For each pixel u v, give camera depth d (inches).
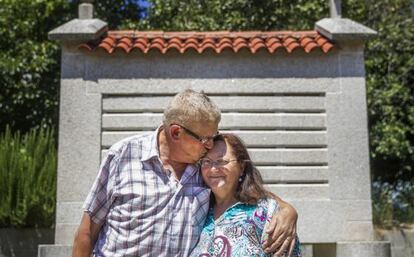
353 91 274.5
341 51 276.5
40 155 418.3
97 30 273.7
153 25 552.4
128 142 113.6
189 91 111.6
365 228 266.5
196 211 110.6
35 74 530.9
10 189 400.2
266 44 279.6
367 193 268.8
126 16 633.6
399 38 521.7
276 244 105.2
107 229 113.1
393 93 498.9
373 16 543.8
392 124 496.7
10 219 403.2
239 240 105.0
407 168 515.2
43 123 538.0
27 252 411.5
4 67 506.0
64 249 253.3
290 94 274.8
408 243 426.3
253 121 271.9
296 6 515.2
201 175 113.7
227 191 109.7
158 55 272.7
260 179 111.6
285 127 272.4
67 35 269.1
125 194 109.7
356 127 272.8
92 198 113.0
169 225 109.2
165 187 110.3
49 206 406.0
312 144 272.2
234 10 526.3
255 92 273.0
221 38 287.9
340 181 269.6
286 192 268.8
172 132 109.1
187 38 287.9
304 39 282.8
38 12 545.6
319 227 266.4
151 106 271.0
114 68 272.4
